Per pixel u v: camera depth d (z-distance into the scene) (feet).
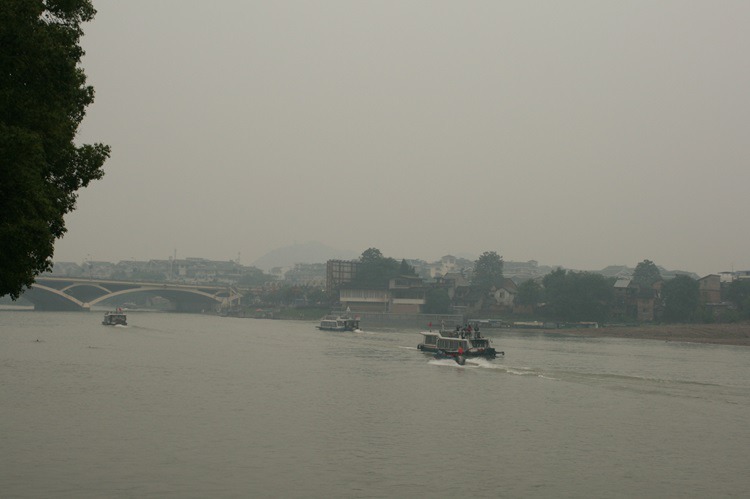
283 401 162.40
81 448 115.03
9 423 132.57
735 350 335.26
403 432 131.03
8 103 76.28
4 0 72.43
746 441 126.82
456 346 270.05
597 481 101.91
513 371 222.28
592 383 195.62
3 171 72.69
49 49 78.48
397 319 562.25
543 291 586.45
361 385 189.67
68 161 88.94
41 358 241.76
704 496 95.96
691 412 153.38
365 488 97.04
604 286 512.63
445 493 95.40
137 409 149.07
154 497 91.86
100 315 595.88
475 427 136.15
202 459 110.01
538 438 127.44
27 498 90.63
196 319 620.49
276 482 99.04
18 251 76.18
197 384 187.42
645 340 407.64
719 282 571.69
